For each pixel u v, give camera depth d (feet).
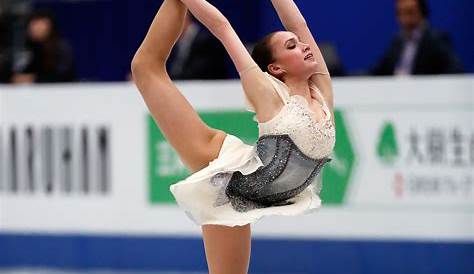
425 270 54.65
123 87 59.26
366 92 55.11
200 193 31.68
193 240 58.13
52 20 69.77
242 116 56.85
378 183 55.11
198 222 31.78
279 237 57.11
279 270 57.16
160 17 33.35
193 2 31.73
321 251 56.24
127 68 96.37
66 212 60.80
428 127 54.34
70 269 60.75
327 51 64.34
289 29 33.94
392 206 54.95
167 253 58.70
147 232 59.06
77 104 60.44
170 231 58.59
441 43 60.03
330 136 32.30
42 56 69.51
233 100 57.11
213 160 32.71
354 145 55.36
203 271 58.03
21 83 69.67
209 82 57.57
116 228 59.67
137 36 95.55
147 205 58.95
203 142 32.86
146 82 33.14
